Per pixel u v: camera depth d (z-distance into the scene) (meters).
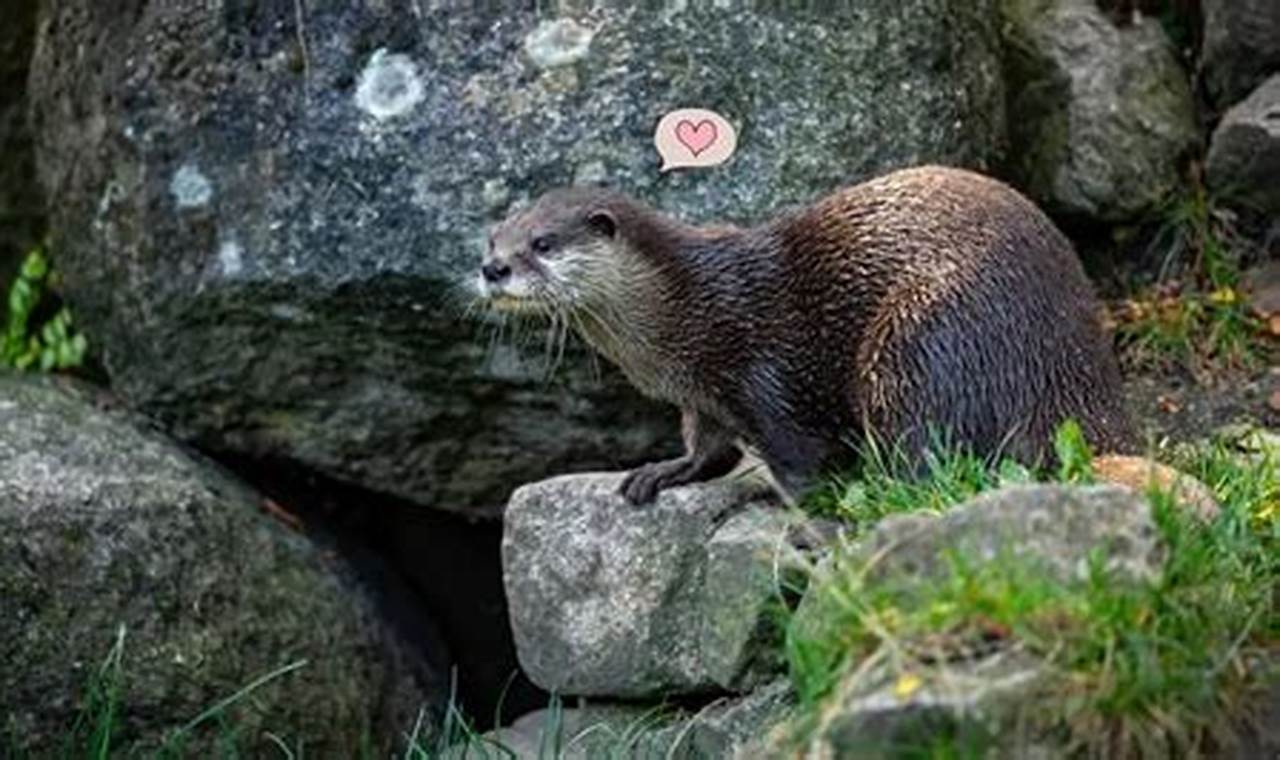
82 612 10.08
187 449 11.38
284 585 10.78
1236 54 12.00
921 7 10.84
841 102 10.63
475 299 10.57
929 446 8.88
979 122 11.12
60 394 11.55
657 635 9.37
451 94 10.71
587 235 9.21
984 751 6.90
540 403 10.89
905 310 8.98
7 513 10.14
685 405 9.43
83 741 9.95
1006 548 7.23
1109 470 8.44
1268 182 11.78
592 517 9.56
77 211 11.70
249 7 11.06
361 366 10.97
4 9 12.80
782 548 8.84
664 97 10.57
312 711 10.52
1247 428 10.59
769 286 9.25
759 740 8.42
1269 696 7.45
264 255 10.82
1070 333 8.99
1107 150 11.91
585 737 9.55
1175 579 7.31
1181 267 11.91
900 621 7.18
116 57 11.38
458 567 12.05
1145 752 7.09
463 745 10.14
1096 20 12.24
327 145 10.78
